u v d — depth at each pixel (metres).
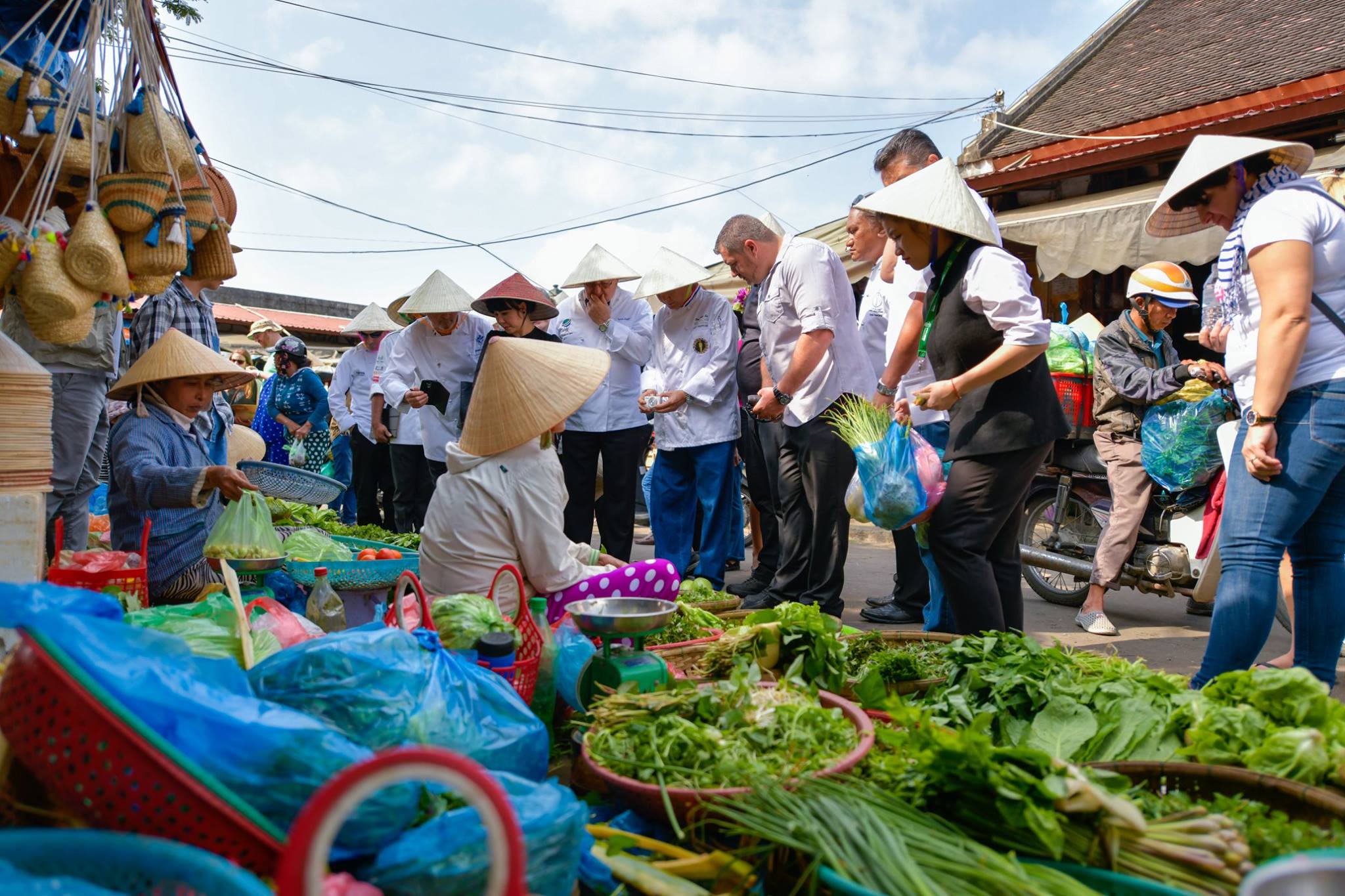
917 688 3.09
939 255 3.79
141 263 3.06
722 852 1.94
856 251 5.66
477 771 1.29
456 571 3.60
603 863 1.98
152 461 3.88
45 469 2.99
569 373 3.59
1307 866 1.41
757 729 2.27
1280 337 3.04
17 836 1.41
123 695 1.59
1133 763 2.20
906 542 5.64
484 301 6.15
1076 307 11.60
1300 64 10.73
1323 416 3.07
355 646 2.08
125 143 3.03
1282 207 3.12
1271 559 3.16
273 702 1.93
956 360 3.79
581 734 2.51
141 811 1.54
